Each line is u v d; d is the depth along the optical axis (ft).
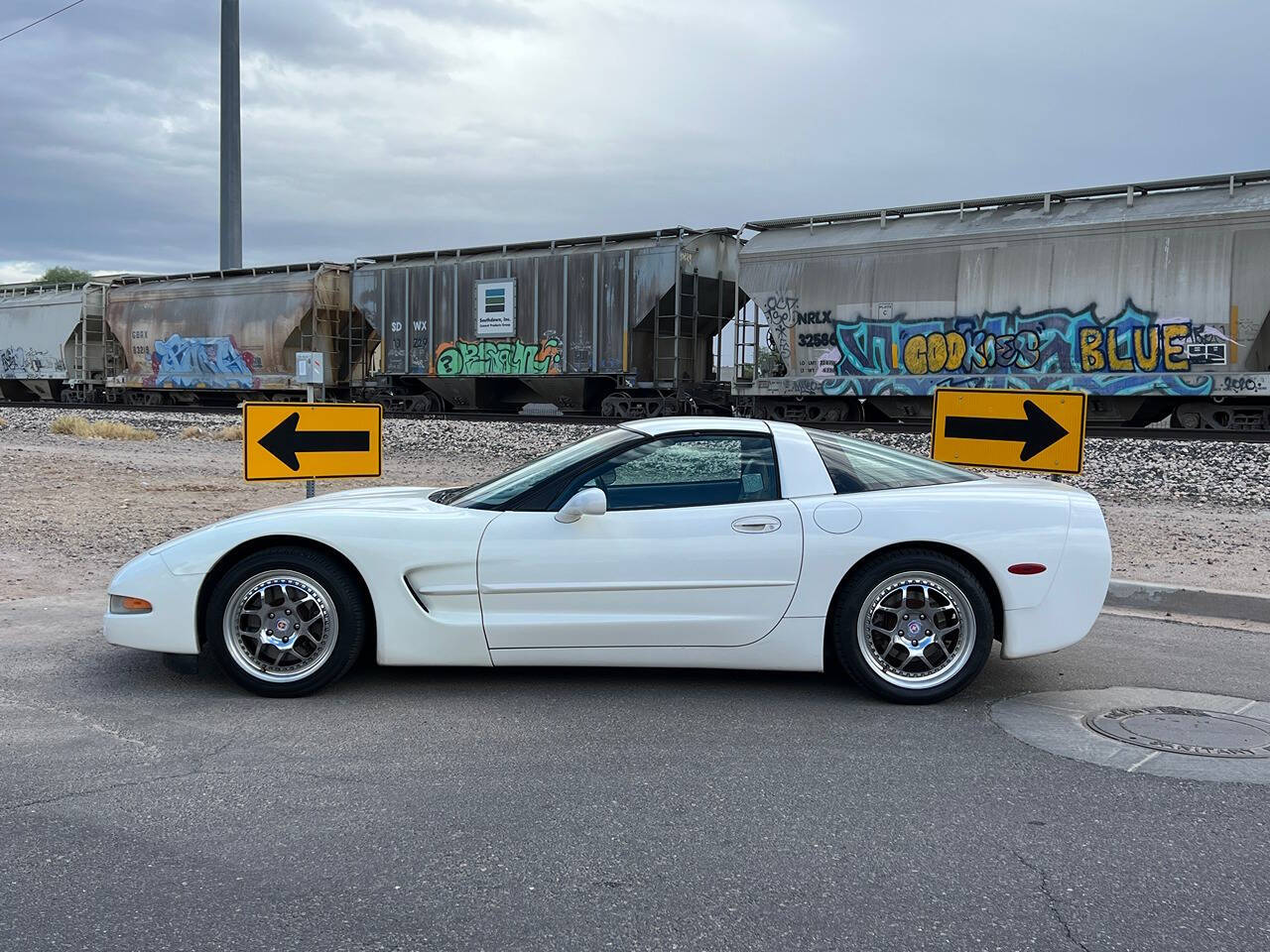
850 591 15.25
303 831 10.78
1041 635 15.44
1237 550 27.35
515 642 15.33
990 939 8.72
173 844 10.42
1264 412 55.88
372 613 15.64
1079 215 59.31
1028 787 12.15
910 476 16.48
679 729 14.20
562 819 11.18
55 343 118.73
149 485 42.22
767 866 10.09
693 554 15.23
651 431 16.17
